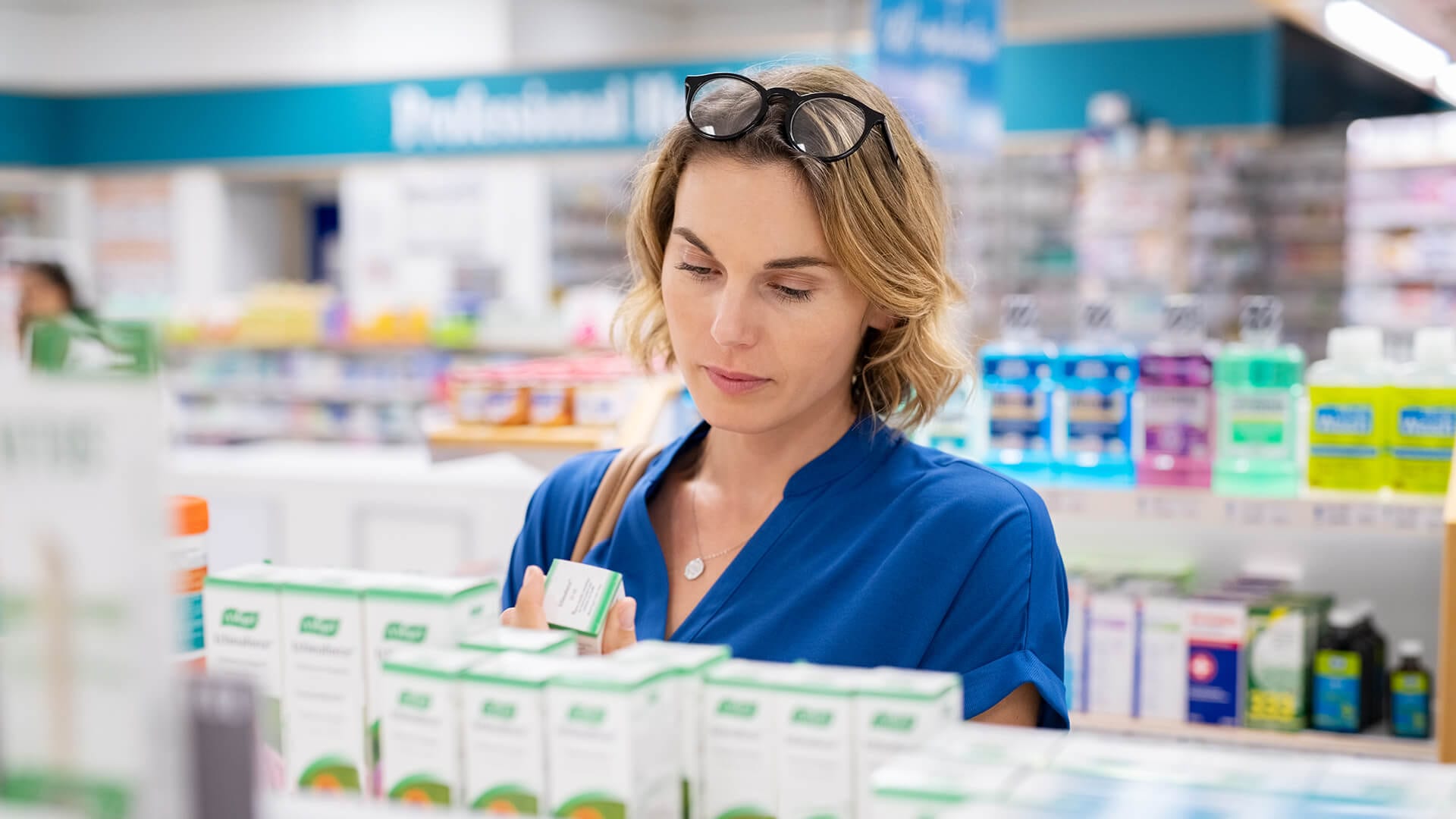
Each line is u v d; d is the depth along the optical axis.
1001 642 1.37
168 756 0.63
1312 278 10.04
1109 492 2.92
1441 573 3.11
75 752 0.64
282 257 11.77
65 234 11.23
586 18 11.31
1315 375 2.90
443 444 3.14
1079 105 8.77
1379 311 10.70
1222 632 3.03
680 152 1.42
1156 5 10.48
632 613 1.23
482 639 1.05
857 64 8.23
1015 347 3.11
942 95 5.77
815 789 0.94
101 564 0.63
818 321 1.36
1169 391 2.94
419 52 10.61
